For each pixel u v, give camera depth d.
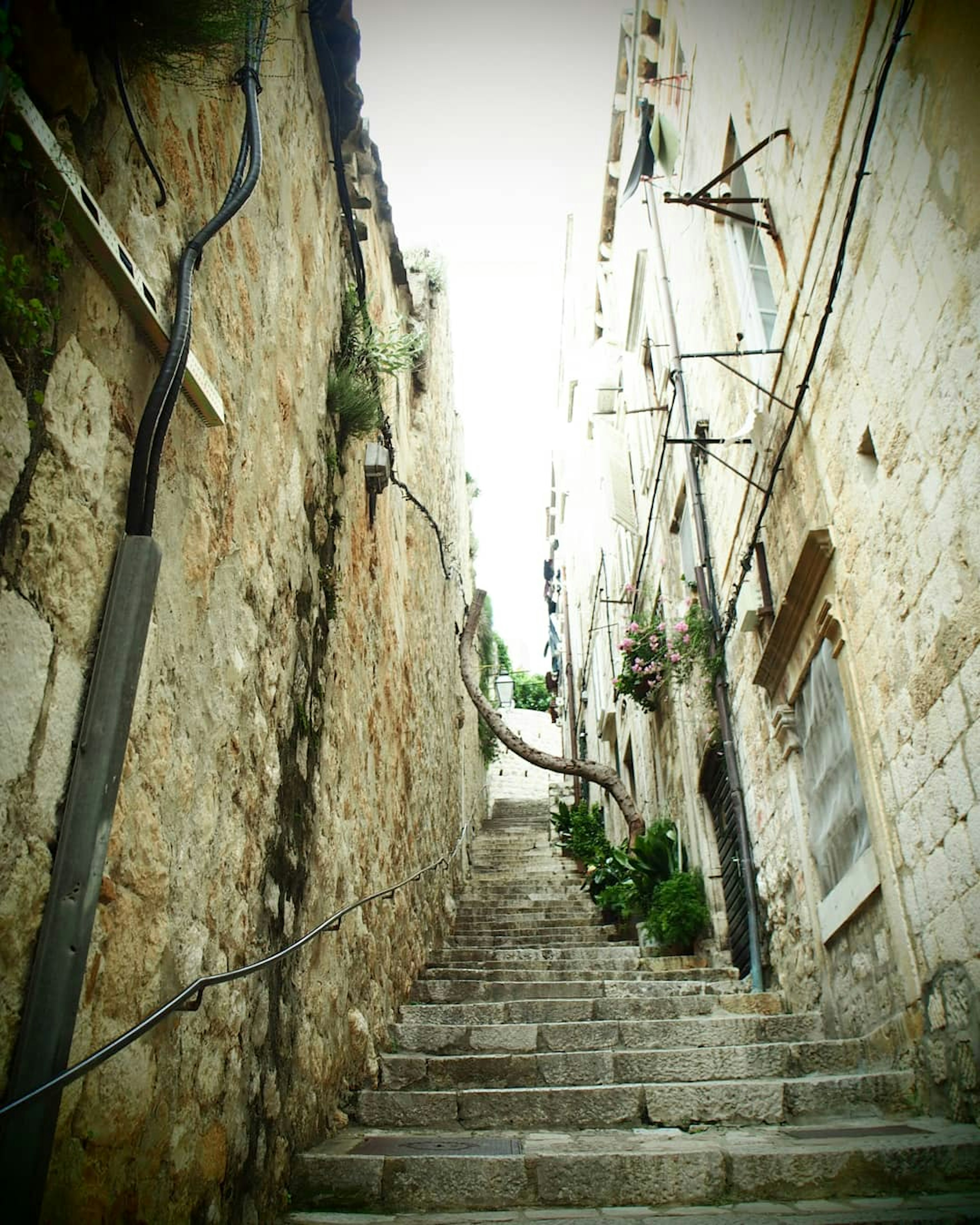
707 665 7.21
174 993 2.23
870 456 4.09
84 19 1.95
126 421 2.08
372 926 4.95
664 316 8.71
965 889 3.30
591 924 9.06
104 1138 1.84
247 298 3.22
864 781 4.23
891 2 3.65
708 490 7.52
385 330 6.77
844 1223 2.56
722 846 7.45
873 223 3.85
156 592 2.17
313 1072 3.51
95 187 2.01
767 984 5.97
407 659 7.66
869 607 4.11
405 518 8.36
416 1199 3.01
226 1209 2.49
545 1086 4.27
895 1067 3.98
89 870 1.71
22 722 1.60
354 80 5.34
